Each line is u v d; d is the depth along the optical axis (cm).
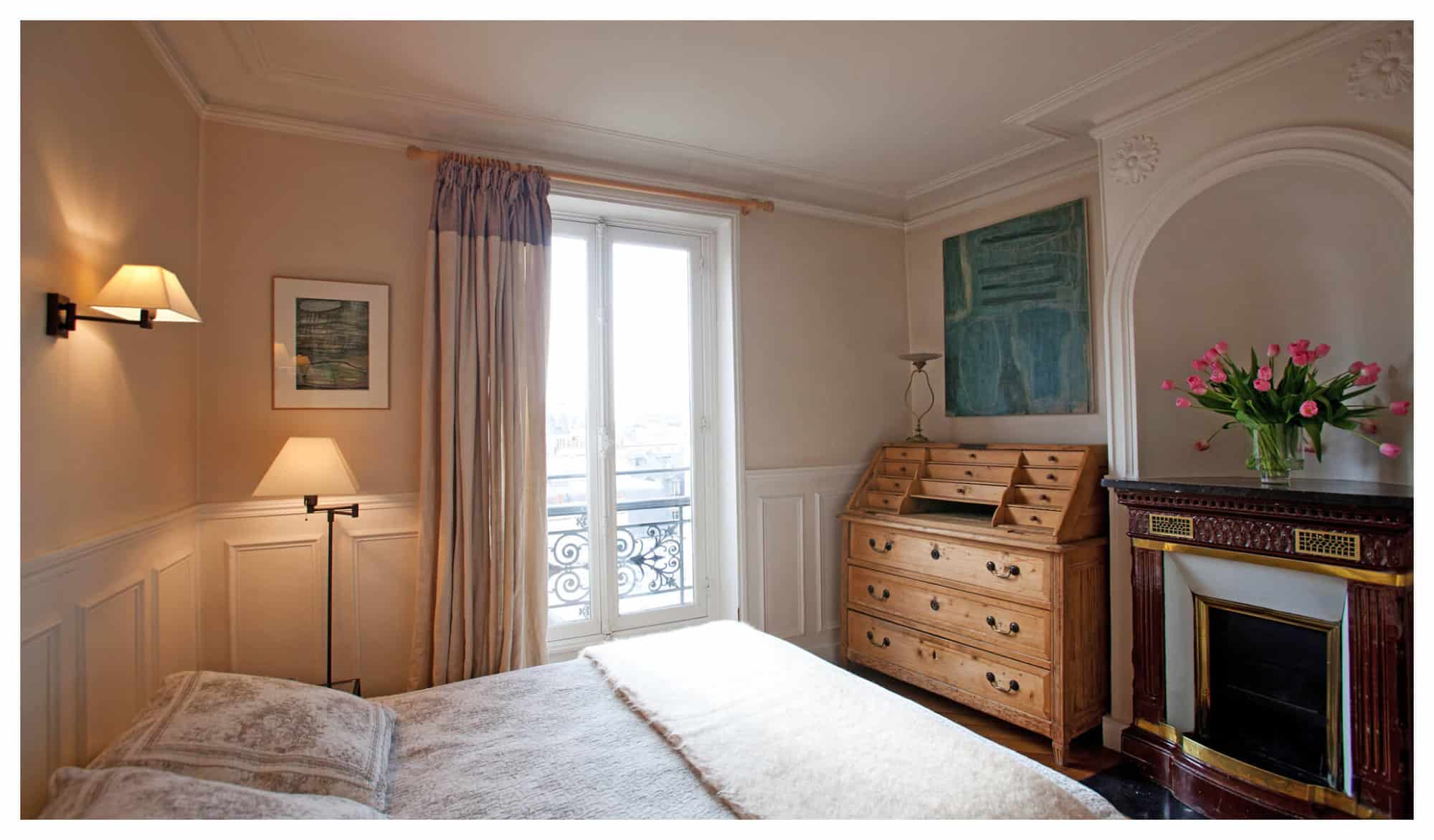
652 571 360
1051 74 251
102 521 176
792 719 171
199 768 133
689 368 372
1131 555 269
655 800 140
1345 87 216
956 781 140
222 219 254
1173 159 261
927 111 281
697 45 230
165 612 217
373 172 282
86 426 168
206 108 252
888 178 360
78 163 165
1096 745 287
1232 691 240
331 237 272
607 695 196
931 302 410
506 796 142
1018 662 286
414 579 283
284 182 265
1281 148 229
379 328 279
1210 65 242
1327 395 226
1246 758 227
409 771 154
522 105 270
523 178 301
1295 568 212
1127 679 279
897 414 417
